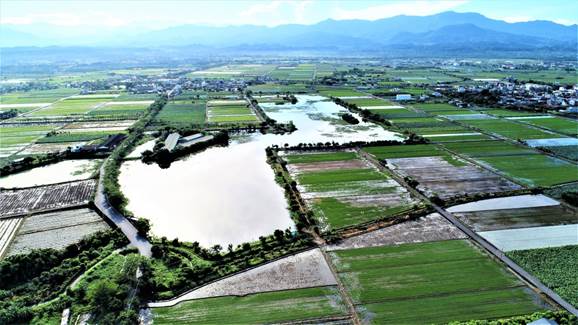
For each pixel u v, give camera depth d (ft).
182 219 200.23
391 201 215.10
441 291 139.03
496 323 117.60
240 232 186.50
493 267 152.66
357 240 174.81
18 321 123.44
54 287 142.41
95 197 225.35
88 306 130.00
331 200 217.77
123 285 136.36
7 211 208.54
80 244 170.30
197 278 147.33
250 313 129.39
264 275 150.00
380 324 123.85
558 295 135.64
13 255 161.58
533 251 163.32
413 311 129.29
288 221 196.95
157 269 152.76
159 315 128.67
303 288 142.00
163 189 241.35
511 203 211.00
